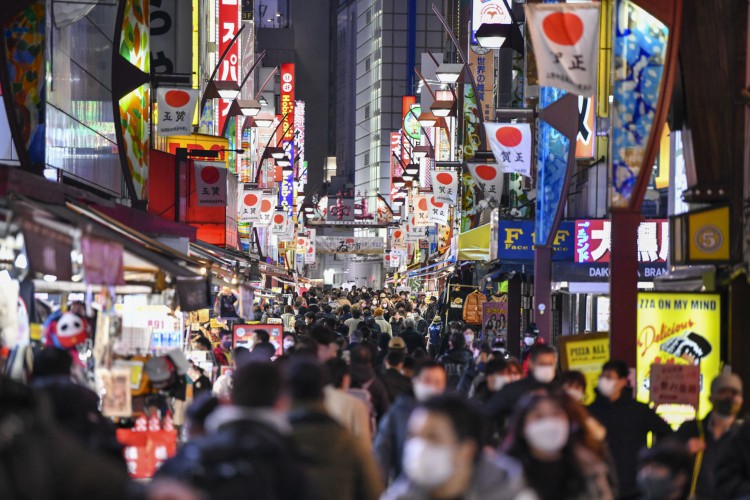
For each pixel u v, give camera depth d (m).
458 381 22.05
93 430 10.16
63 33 30.03
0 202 14.95
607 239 31.50
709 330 18.02
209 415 9.66
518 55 43.38
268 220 73.25
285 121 134.62
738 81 18.53
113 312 18.75
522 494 6.85
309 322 41.53
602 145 37.88
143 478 16.22
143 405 17.70
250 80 99.31
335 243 173.25
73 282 19.02
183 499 5.69
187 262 20.16
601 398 13.34
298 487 7.18
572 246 32.47
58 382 10.34
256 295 57.16
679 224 18.58
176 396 18.30
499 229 34.50
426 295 91.50
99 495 5.28
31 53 21.33
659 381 16.05
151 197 41.38
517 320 41.22
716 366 17.92
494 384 15.41
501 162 32.44
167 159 41.81
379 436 11.60
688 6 18.66
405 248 129.00
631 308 17.89
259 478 6.89
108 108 37.38
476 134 52.72
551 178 29.27
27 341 16.89
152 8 50.28
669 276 21.83
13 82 21.25
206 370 24.22
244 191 67.75
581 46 17.86
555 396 8.39
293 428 9.20
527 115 30.72
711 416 13.57
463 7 85.88
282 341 29.16
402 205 129.62
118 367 17.48
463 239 41.06
